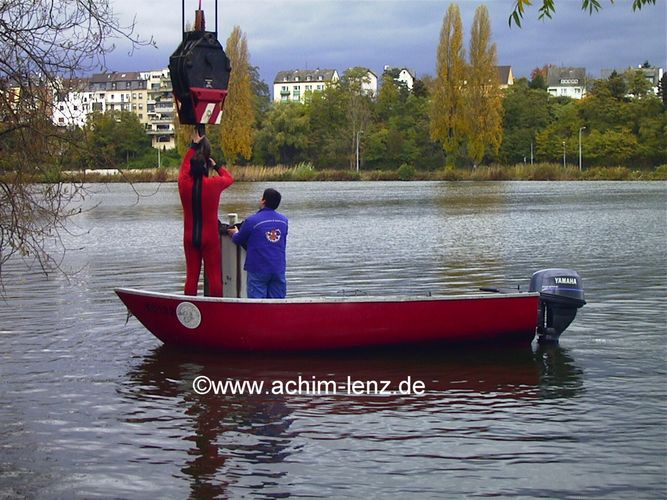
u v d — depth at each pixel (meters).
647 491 5.45
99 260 17.73
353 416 6.94
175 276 15.16
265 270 9.05
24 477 5.70
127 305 9.27
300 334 8.72
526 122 96.81
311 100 105.12
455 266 15.95
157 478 5.67
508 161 94.56
